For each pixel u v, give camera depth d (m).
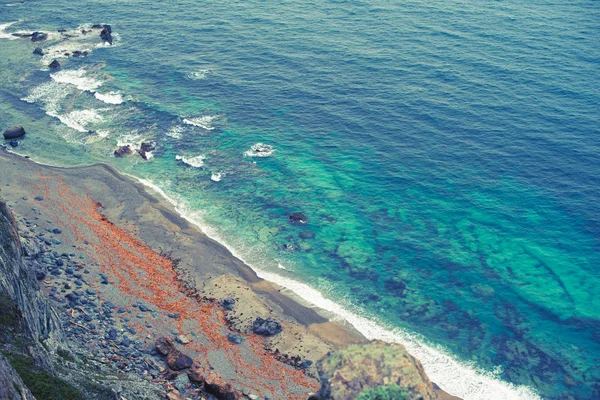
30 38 128.88
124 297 63.28
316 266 71.50
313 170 87.00
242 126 97.25
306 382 55.75
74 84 109.81
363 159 88.44
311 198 81.88
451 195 80.81
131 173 86.94
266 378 55.81
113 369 51.47
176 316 62.00
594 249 71.56
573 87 99.75
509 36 117.62
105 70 115.06
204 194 83.00
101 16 141.12
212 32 128.88
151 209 79.38
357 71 109.56
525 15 126.44
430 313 65.25
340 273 70.56
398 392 31.17
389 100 100.56
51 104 103.56
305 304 66.38
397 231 75.94
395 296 67.44
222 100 104.31
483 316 64.62
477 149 88.25
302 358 58.72
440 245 73.50
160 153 91.31
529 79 102.75
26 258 63.91
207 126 97.38
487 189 81.25
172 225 76.81
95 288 63.69
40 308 50.69
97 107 102.88
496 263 70.69
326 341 61.44
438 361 59.94
